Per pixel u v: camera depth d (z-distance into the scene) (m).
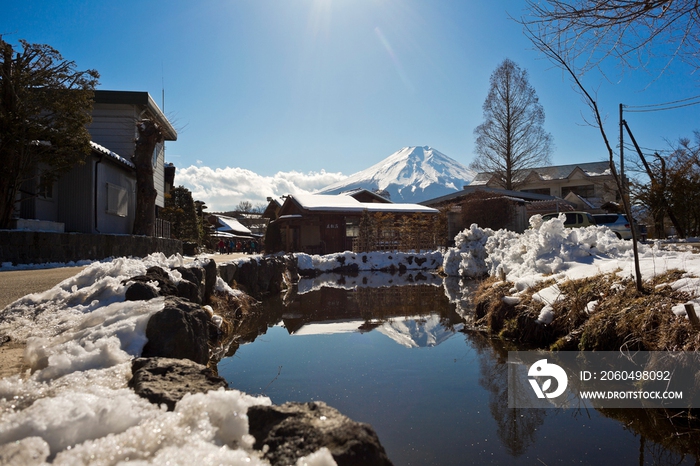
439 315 9.77
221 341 6.80
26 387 2.63
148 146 17.47
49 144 13.21
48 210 14.99
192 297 6.39
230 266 10.96
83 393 2.36
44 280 7.55
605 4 4.64
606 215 19.59
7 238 10.69
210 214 58.38
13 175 12.52
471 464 3.18
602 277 6.34
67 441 1.82
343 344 6.96
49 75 13.16
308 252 29.22
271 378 5.11
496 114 42.59
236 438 1.92
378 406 4.24
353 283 18.00
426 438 3.58
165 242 18.94
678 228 24.50
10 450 1.62
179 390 2.49
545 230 8.24
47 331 4.05
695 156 22.55
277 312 10.41
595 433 3.73
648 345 4.62
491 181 45.09
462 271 18.86
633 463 3.20
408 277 20.56
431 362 5.80
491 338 7.05
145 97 19.72
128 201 19.05
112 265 5.73
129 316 4.02
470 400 4.44
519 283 7.58
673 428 3.82
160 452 1.67
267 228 34.22
